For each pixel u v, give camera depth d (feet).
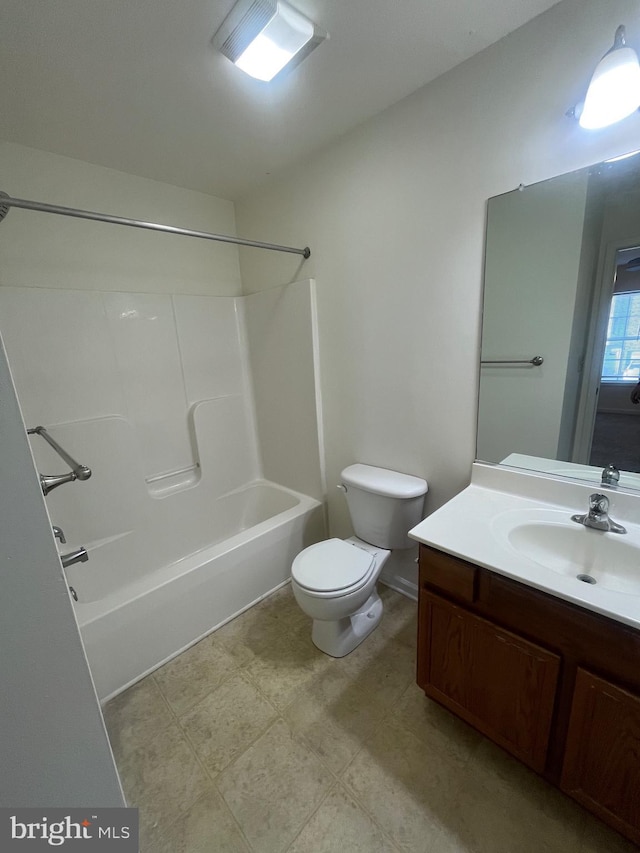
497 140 4.09
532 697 3.32
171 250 7.11
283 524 6.73
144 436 7.02
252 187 7.07
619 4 3.17
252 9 3.27
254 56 3.70
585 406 4.03
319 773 3.90
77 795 2.21
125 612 4.83
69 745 2.13
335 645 5.32
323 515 7.56
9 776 1.96
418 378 5.45
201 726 4.45
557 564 3.82
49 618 1.96
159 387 7.11
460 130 4.33
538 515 4.09
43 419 5.79
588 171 3.59
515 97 3.88
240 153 5.85
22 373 5.57
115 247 6.42
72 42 3.54
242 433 8.48
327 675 5.06
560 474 4.32
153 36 3.53
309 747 4.16
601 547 3.63
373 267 5.59
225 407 8.08
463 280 4.68
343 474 6.15
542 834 3.32
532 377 4.36
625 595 2.82
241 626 6.00
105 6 3.17
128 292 6.56
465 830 3.38
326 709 4.58
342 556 5.41
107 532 6.47
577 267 3.83
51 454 5.84
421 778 3.81
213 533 7.97
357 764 3.96
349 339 6.23
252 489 8.60
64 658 2.03
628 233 3.50
